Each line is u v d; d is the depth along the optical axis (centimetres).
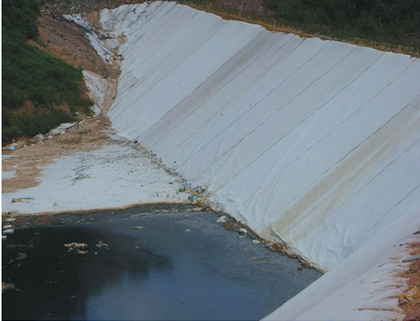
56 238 2497
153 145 3634
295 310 1723
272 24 4272
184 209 2798
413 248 1725
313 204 2481
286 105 3142
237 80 3653
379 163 2467
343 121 2800
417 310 1316
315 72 3238
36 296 2036
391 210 2202
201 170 3128
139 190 2989
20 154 3528
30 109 3972
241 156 3023
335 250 2231
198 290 2080
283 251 2353
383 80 2880
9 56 4216
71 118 4112
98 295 2041
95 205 2819
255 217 2611
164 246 2427
